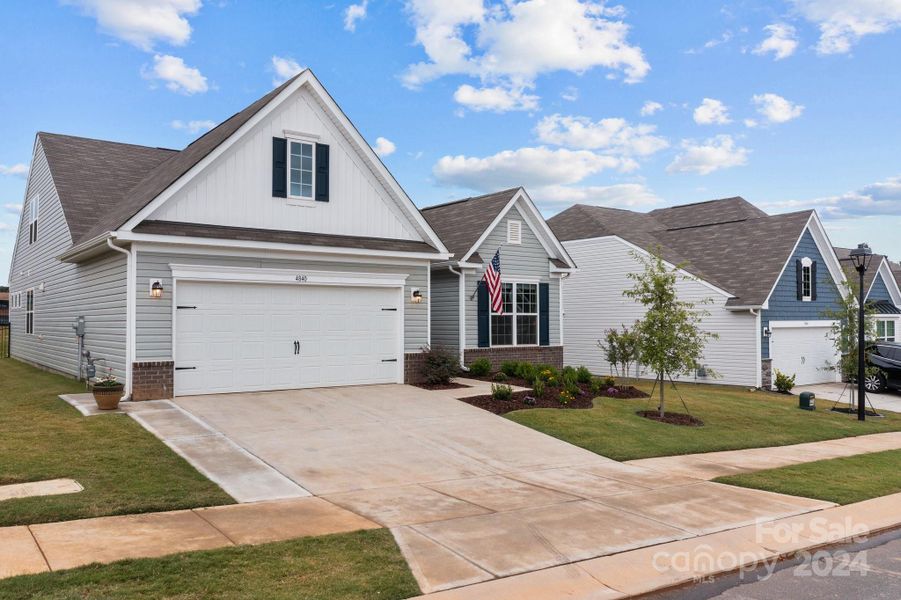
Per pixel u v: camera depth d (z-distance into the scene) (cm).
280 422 1170
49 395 1408
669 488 895
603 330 2723
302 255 1497
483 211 2128
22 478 777
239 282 1415
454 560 589
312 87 1541
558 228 2984
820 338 2608
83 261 1662
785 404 1830
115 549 570
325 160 1584
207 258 1372
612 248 2697
